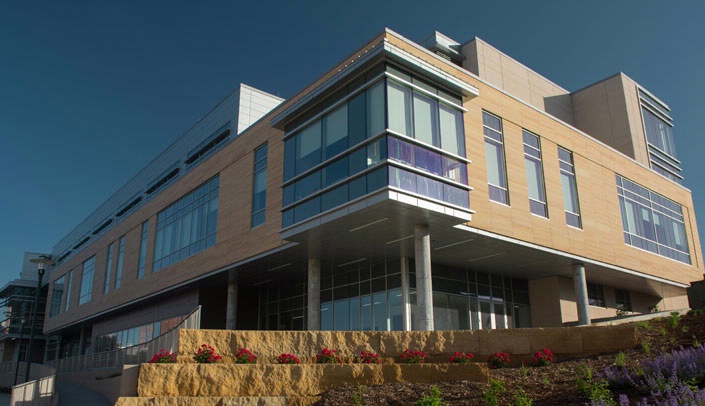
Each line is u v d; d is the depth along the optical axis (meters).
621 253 27.27
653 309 33.72
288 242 22.36
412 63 18.64
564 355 13.89
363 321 24.66
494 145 22.58
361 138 18.53
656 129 38.06
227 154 28.52
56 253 66.12
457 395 10.76
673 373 9.16
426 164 18.59
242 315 31.19
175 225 33.06
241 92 34.66
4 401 26.56
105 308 41.06
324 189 19.45
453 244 21.94
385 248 22.34
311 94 20.64
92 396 21.20
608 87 36.53
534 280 28.41
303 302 28.53
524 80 33.88
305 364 12.28
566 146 26.05
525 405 9.36
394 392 11.29
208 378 11.77
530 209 23.16
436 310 24.02
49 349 66.94
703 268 34.47
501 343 14.38
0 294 73.56
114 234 42.47
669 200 33.22
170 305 34.09
